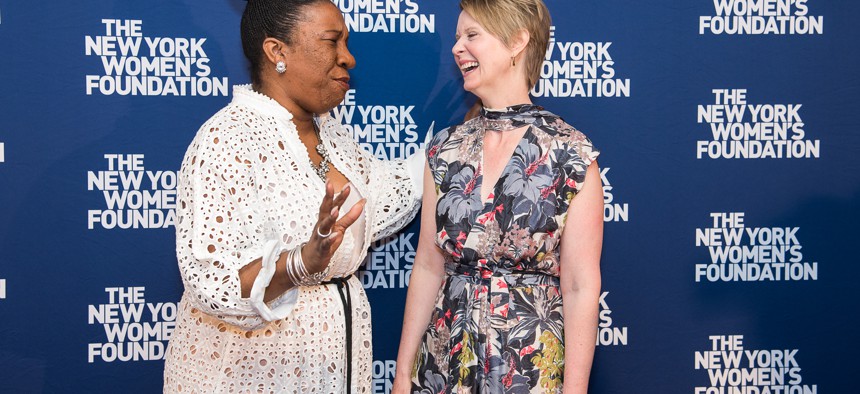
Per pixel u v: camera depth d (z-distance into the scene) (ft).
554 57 6.22
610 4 6.22
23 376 5.93
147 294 6.04
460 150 4.89
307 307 4.64
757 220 6.40
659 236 6.36
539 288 4.70
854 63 6.37
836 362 6.51
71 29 5.83
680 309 6.41
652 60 6.27
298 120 4.89
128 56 5.90
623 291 6.37
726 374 6.47
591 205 4.59
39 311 5.92
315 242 3.93
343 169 4.98
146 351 6.07
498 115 4.84
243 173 4.34
